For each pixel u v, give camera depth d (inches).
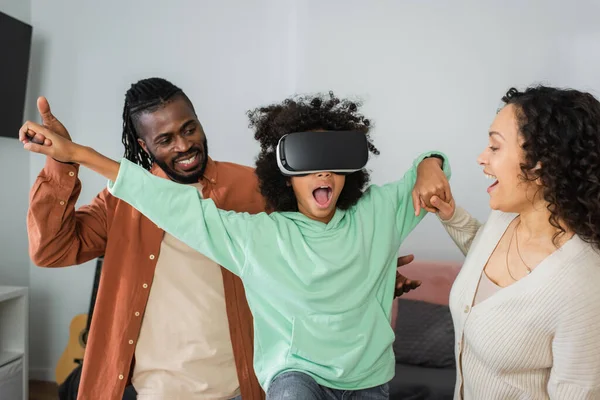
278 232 50.3
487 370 48.3
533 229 47.4
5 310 113.0
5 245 126.9
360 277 50.5
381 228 52.9
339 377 48.2
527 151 43.7
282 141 49.9
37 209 55.6
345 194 53.5
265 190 55.1
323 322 49.0
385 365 51.6
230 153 128.4
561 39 118.9
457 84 122.2
